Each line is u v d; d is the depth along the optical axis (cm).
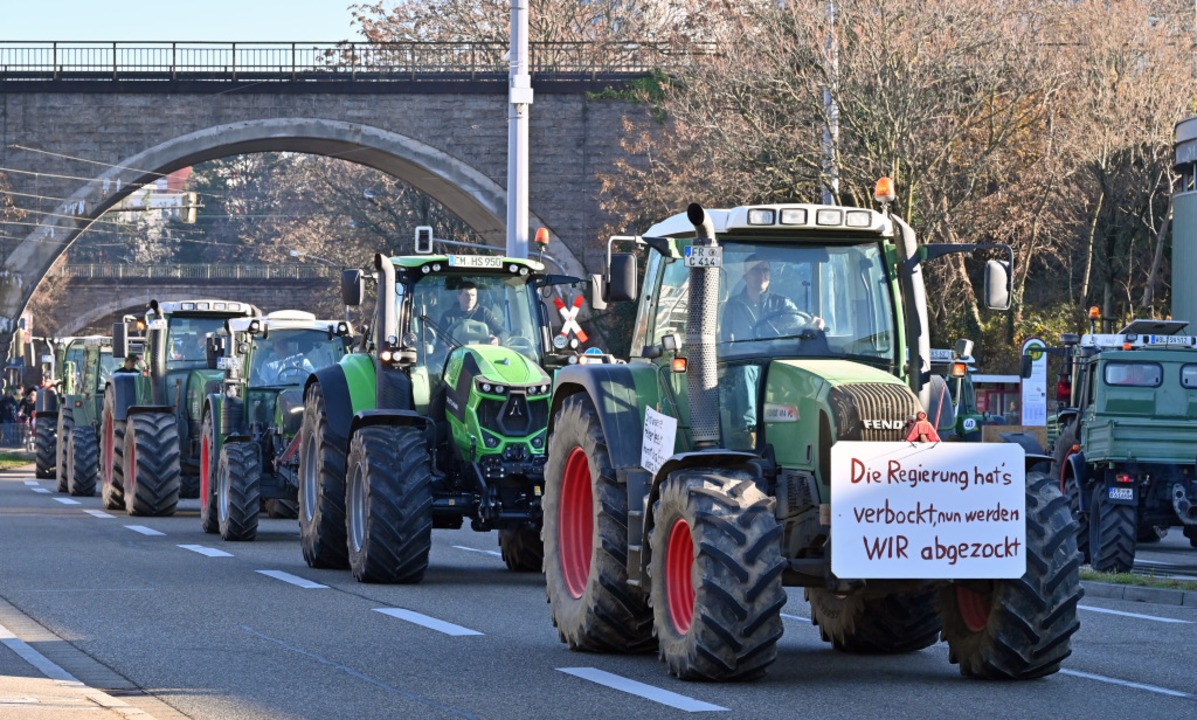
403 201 10794
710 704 1278
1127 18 6538
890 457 1355
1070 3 6675
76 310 16525
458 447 2320
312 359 3294
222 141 8594
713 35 6706
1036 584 1380
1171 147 6519
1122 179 6575
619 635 1552
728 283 1508
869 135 5925
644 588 1472
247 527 3030
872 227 1508
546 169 8612
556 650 1599
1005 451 1373
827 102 5897
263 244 17288
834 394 1377
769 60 6025
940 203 6234
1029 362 3547
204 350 3916
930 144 5956
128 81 8556
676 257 1566
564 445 1661
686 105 6391
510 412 2300
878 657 1583
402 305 2408
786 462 1433
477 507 2303
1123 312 7262
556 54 9081
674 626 1411
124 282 16500
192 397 3838
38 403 5734
